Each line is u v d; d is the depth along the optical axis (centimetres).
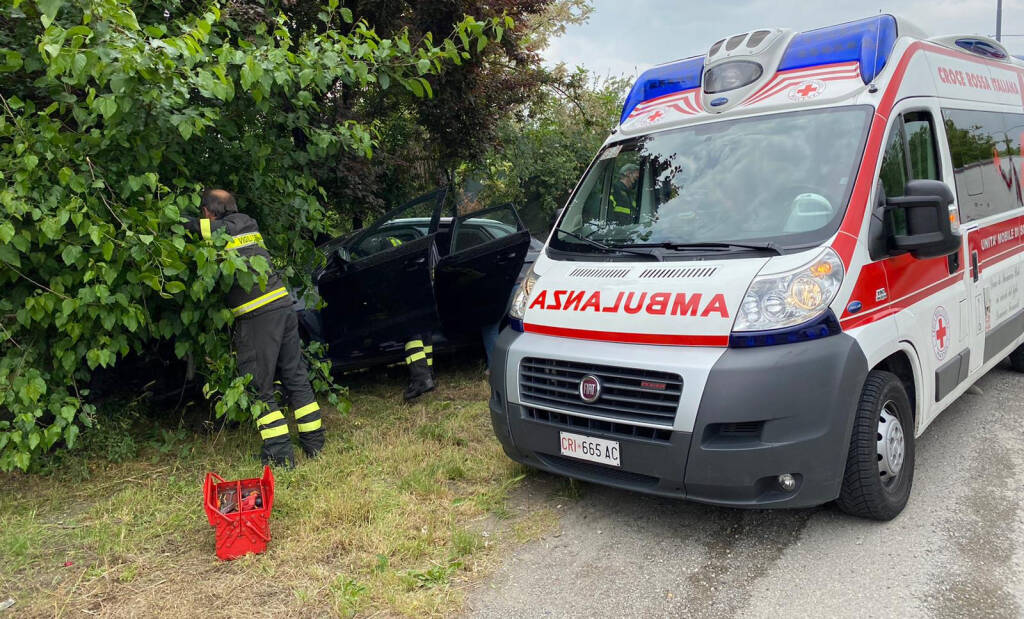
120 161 432
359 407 605
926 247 374
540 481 449
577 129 1512
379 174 909
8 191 379
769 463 328
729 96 440
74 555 376
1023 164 579
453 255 586
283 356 488
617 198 448
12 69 394
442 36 801
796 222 372
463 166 1151
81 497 451
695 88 468
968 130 493
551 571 348
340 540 379
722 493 337
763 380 326
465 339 664
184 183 447
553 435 381
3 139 414
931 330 412
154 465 497
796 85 426
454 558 362
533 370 393
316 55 447
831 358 332
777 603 314
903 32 447
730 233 384
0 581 352
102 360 423
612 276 392
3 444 409
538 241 752
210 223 439
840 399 333
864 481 356
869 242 367
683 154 437
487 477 455
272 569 352
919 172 430
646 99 495
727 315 338
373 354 604
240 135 503
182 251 415
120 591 340
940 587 317
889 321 369
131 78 378
